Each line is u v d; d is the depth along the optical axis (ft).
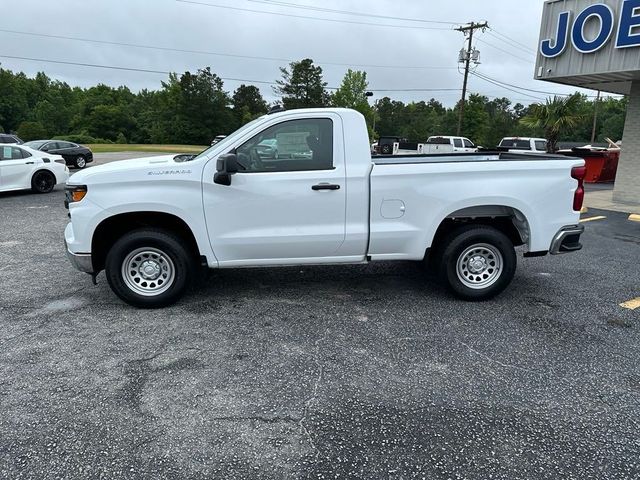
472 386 10.77
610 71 35.04
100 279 18.01
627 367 11.71
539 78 40.45
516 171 15.11
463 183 14.96
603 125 198.08
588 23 36.14
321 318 14.53
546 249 15.67
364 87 192.54
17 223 28.86
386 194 14.76
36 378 10.91
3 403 9.91
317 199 14.56
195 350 12.36
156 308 15.14
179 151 151.23
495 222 16.62
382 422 9.43
